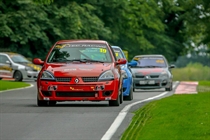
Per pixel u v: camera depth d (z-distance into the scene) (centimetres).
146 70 8288
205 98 5403
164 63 8531
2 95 6638
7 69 11288
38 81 4841
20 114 4241
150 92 7925
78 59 5053
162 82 8225
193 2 16638
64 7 14375
